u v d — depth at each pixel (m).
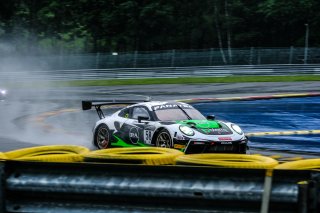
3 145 20.78
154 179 6.93
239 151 16.30
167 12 92.50
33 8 102.38
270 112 32.59
